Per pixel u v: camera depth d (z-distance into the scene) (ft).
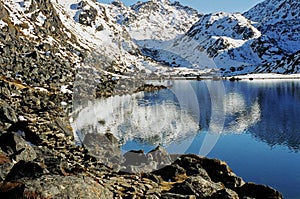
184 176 50.16
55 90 151.43
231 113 183.42
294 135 126.72
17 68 171.73
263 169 84.43
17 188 27.86
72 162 48.37
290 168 84.99
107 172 46.44
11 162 40.24
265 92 308.40
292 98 253.44
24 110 91.45
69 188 28.71
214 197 40.32
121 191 40.81
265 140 118.62
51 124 72.64
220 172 53.78
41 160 43.09
